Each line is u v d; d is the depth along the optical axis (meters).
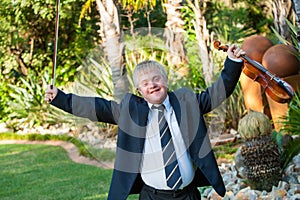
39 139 8.30
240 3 11.43
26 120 9.25
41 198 5.32
